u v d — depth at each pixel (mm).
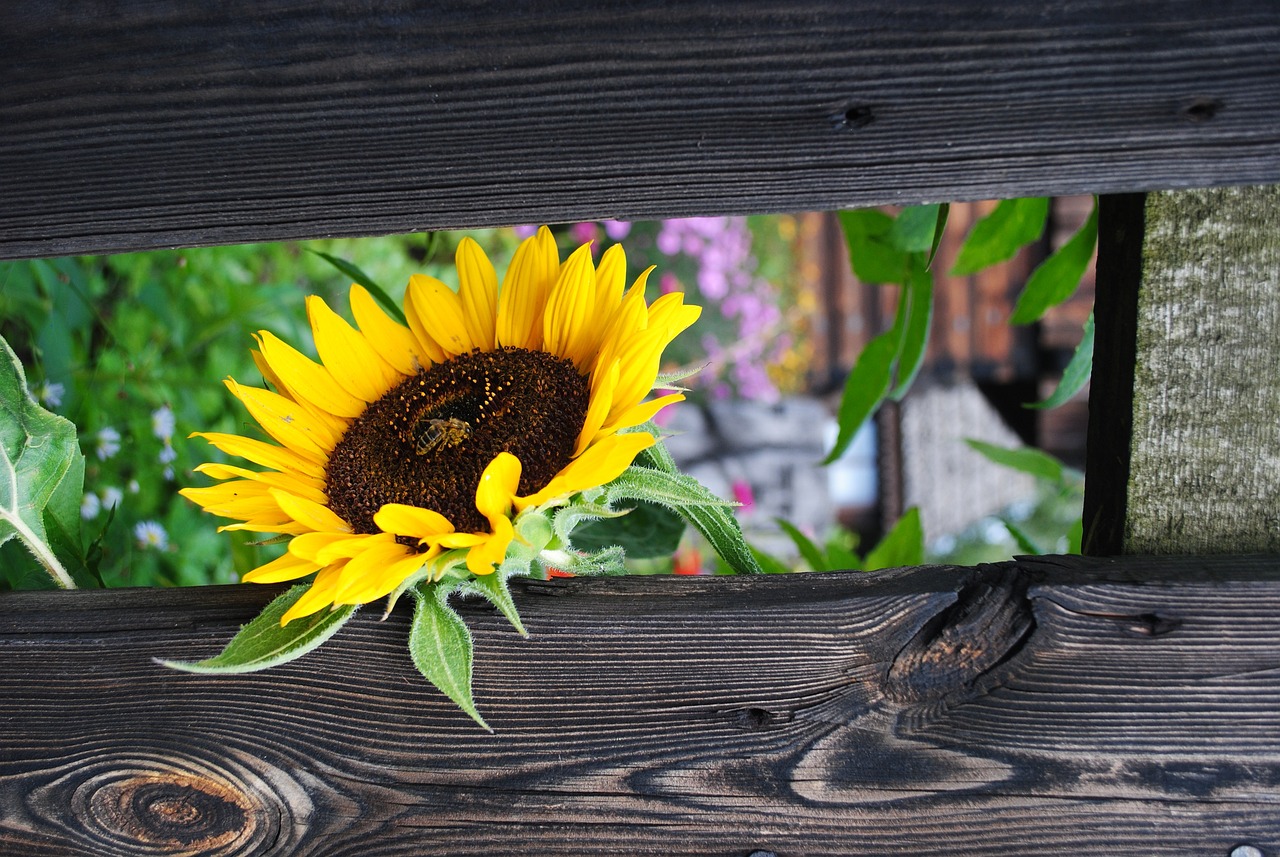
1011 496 2602
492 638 383
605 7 348
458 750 384
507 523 352
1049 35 343
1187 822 371
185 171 366
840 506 2668
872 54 347
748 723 380
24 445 404
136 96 361
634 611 381
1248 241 371
